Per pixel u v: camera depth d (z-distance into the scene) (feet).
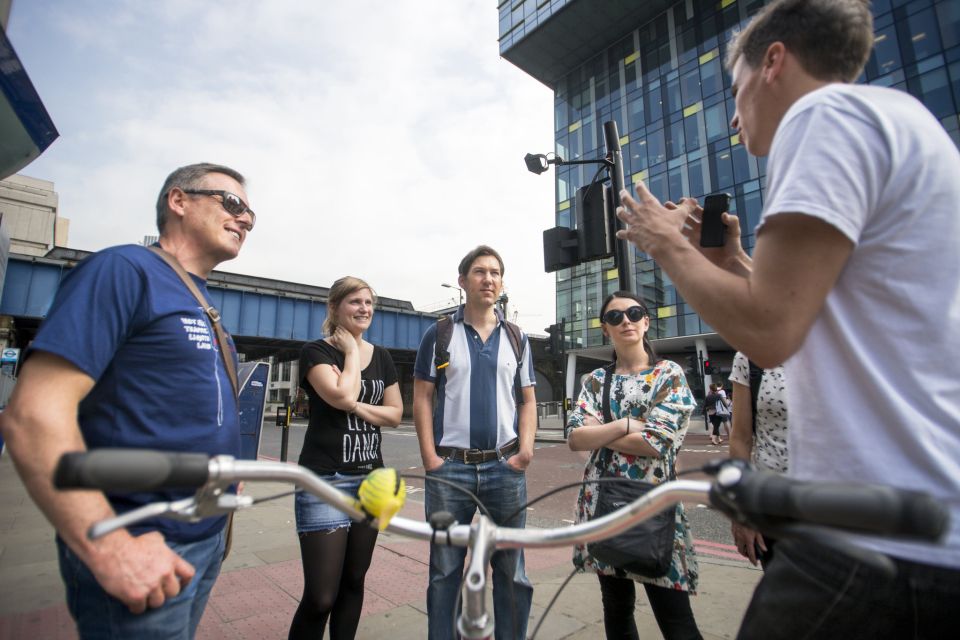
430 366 8.41
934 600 2.64
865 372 2.93
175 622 4.18
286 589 11.19
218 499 2.86
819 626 2.91
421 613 10.04
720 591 11.12
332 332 8.74
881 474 2.82
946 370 2.82
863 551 2.21
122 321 4.20
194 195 5.42
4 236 29.96
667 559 5.99
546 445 49.93
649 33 85.51
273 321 82.33
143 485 2.41
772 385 6.65
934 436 2.75
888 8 61.21
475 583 3.00
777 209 3.04
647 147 82.79
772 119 3.88
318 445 7.76
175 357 4.46
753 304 3.02
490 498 8.02
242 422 10.93
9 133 12.89
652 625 9.38
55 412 3.64
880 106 3.10
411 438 61.46
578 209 16.60
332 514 7.34
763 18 3.95
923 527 1.84
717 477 2.51
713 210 5.12
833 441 3.01
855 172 2.93
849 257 3.05
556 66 96.89
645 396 7.47
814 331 3.18
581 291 88.07
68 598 4.11
